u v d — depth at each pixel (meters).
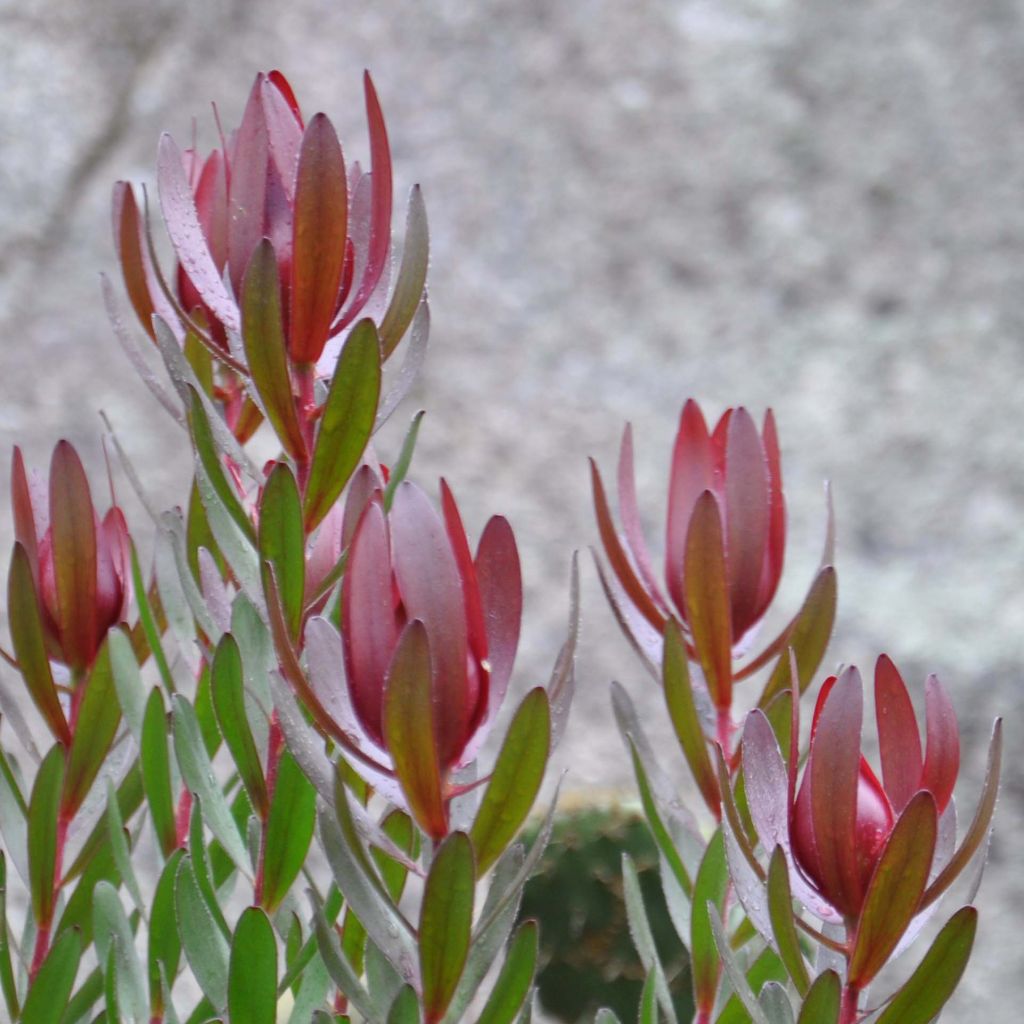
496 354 3.04
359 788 0.98
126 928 0.99
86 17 3.04
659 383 3.08
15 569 0.98
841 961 0.96
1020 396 3.15
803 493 3.06
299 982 1.03
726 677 0.98
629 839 1.56
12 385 2.80
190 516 1.04
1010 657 2.92
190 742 0.97
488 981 1.89
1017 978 2.70
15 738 2.32
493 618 0.90
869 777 0.91
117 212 1.02
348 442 0.93
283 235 0.94
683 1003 1.41
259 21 3.11
